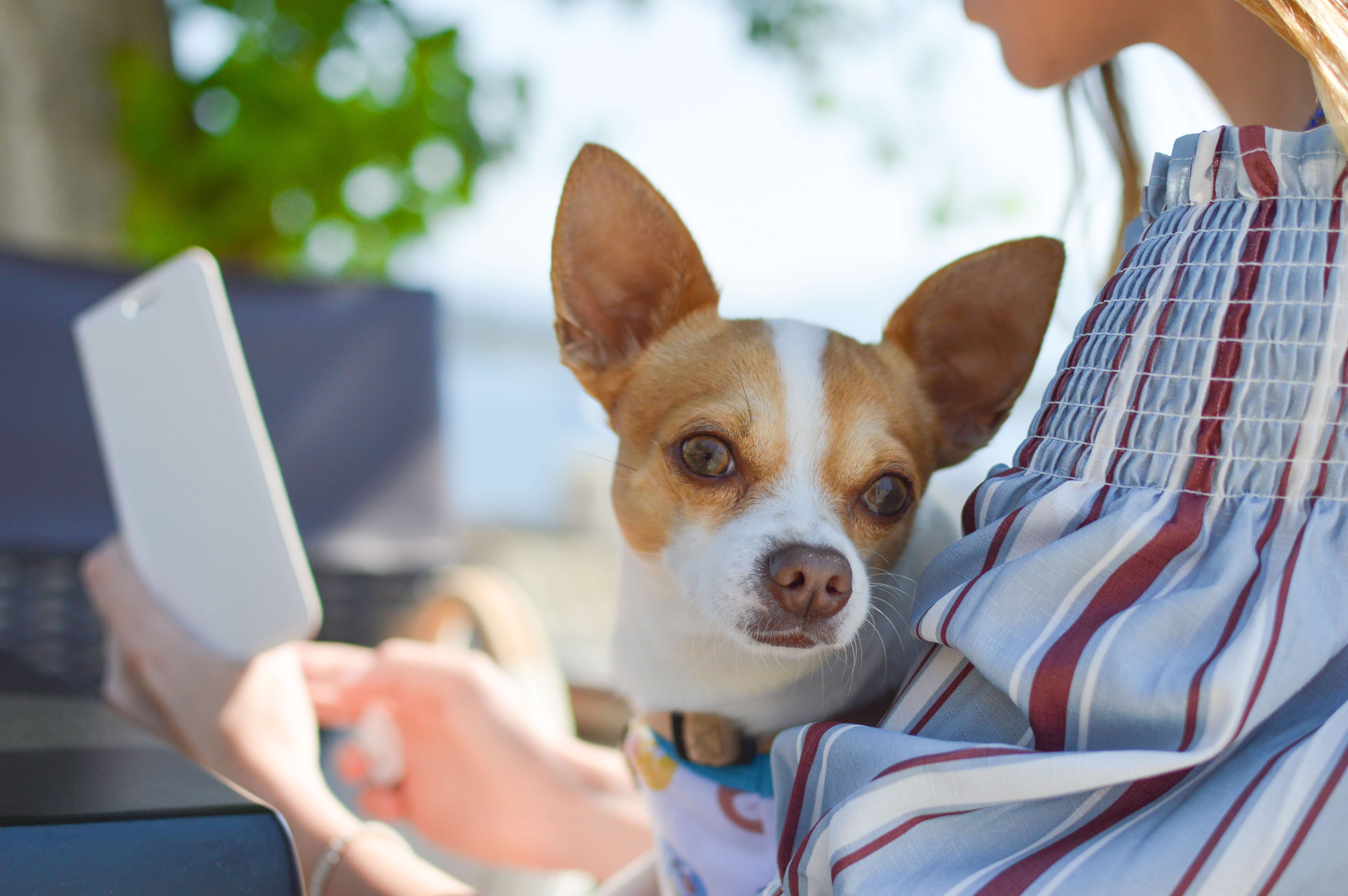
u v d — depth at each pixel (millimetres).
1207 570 271
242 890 283
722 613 371
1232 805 255
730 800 344
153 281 387
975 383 432
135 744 319
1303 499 273
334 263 957
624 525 417
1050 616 278
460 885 345
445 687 468
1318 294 277
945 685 294
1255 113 356
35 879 270
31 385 546
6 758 304
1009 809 273
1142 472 284
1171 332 286
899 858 272
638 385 430
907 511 408
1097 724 267
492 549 1525
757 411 400
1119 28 366
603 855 446
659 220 426
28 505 540
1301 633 259
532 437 2277
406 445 626
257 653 385
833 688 367
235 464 377
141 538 400
